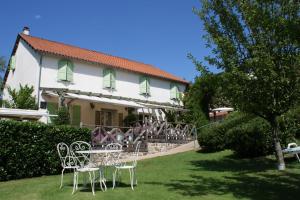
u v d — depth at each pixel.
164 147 23.44
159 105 28.64
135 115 29.05
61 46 27.70
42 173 13.70
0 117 18.77
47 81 23.53
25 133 13.12
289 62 11.95
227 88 13.03
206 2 13.62
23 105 21.72
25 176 13.11
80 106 25.36
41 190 10.12
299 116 16.27
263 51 12.09
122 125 28.67
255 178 11.93
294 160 14.98
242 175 12.68
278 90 12.38
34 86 23.50
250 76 12.52
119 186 10.73
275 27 11.88
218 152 19.20
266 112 13.25
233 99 13.16
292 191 9.66
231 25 13.20
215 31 13.44
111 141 19.67
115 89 28.03
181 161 17.03
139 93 30.27
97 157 13.52
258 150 16.75
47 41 27.56
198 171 13.90
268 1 12.30
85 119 25.69
